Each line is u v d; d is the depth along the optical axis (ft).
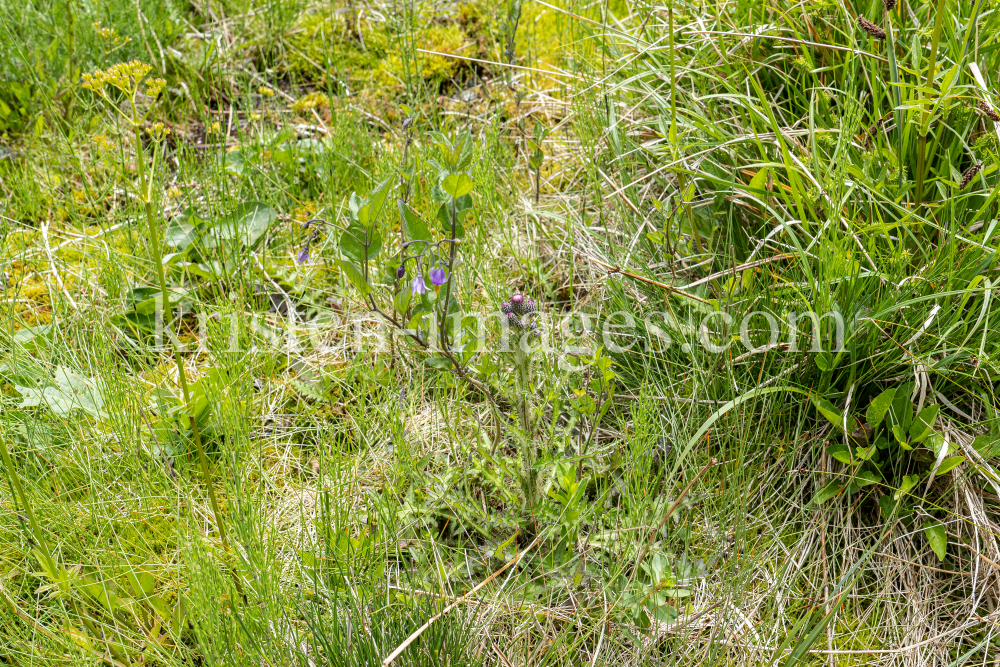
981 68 9.13
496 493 8.52
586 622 7.48
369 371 9.53
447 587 7.64
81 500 8.46
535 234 11.05
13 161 12.99
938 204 8.36
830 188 8.34
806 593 7.86
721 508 8.09
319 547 7.36
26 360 9.37
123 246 11.18
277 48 15.31
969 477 8.04
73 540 7.91
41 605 7.61
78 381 9.11
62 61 13.92
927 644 7.45
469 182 6.92
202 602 6.46
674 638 7.21
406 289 7.27
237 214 10.98
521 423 7.56
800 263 9.17
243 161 12.41
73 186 12.69
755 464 8.50
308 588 7.49
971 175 8.26
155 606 7.29
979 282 8.04
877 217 9.03
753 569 7.80
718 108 10.68
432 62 14.47
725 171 9.64
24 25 14.14
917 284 8.15
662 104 10.37
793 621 7.59
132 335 10.43
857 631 7.57
